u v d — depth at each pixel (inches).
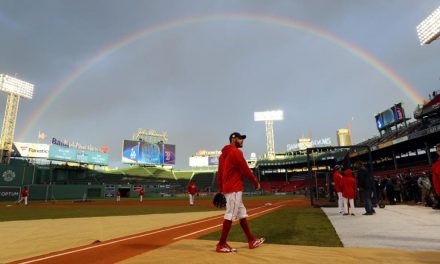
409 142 1662.2
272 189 2987.2
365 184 454.3
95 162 3075.8
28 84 2778.1
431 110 1455.5
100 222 494.9
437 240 225.0
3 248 264.2
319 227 321.4
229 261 170.9
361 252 185.2
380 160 2413.9
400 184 803.4
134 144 3260.3
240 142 224.7
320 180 1332.4
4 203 1519.4
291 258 173.3
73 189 2209.6
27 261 210.2
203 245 232.8
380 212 479.8
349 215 452.4
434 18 1889.8
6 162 2527.1
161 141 3634.4
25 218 592.4
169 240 281.0
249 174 209.3
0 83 2559.1
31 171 2117.4
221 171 219.5
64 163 2950.3
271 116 3636.8
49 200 1911.9
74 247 265.1
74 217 607.2
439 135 1502.2
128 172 3208.7
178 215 619.5
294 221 396.8
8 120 2596.0
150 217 581.3
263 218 470.3
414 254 177.3
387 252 183.8
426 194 563.2
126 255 215.5
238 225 380.5
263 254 187.0
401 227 295.7
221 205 897.5
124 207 1011.9
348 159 680.4
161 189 2864.2
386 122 2255.2
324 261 164.1
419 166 1766.7
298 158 2989.7
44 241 300.2
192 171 3531.0
